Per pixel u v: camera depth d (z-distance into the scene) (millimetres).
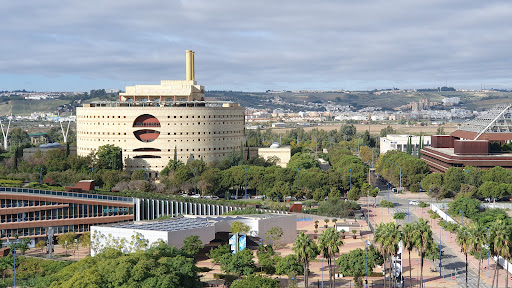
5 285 168750
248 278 162000
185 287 161500
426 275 194500
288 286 177500
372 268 183500
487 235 168625
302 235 165125
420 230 168250
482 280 189250
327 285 180250
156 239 198000
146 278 152500
